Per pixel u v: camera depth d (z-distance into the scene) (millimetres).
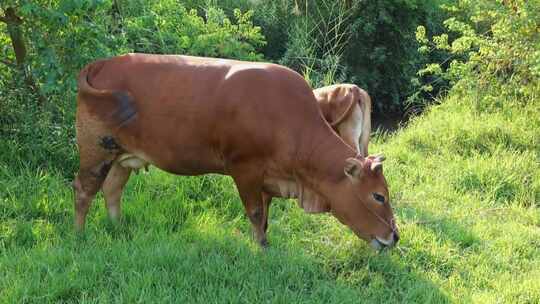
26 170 5902
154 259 4691
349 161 4570
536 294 4789
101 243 4957
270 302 4355
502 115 8703
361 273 4988
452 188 6809
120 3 8516
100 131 4941
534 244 5766
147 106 4832
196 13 9516
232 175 4953
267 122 4730
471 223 6039
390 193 6520
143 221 5488
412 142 8172
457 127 8227
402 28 10719
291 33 10688
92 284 4406
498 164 7305
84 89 4883
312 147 4781
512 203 6570
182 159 4941
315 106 4910
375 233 4680
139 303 4172
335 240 5504
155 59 4953
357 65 10781
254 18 10906
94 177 5098
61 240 4988
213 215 5707
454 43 8648
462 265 5262
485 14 8805
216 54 8711
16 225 5172
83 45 5941
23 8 5539
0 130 6297
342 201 4711
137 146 4969
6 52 6488
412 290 4762
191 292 4430
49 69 5711
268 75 4801
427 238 5609
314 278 4770
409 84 11008
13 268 4539
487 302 4656
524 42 8203
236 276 4598
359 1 10602
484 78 8781
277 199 6148
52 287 4289
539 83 8406
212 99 4738
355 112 6016
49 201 5547
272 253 4988
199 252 4980
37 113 6297
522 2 8141
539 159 7496
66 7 5594
